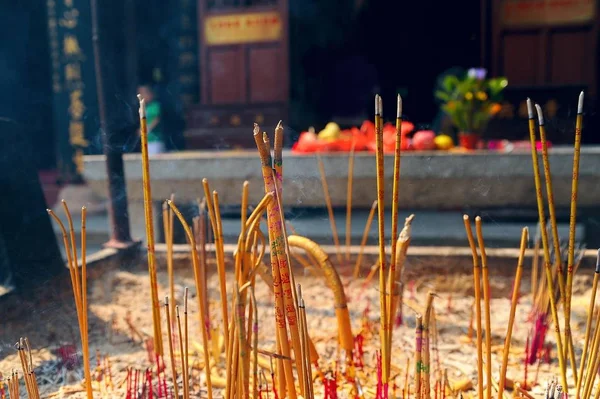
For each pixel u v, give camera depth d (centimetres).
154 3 547
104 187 306
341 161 273
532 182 268
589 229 322
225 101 541
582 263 198
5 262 160
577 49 426
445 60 497
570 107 407
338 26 586
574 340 154
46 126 527
